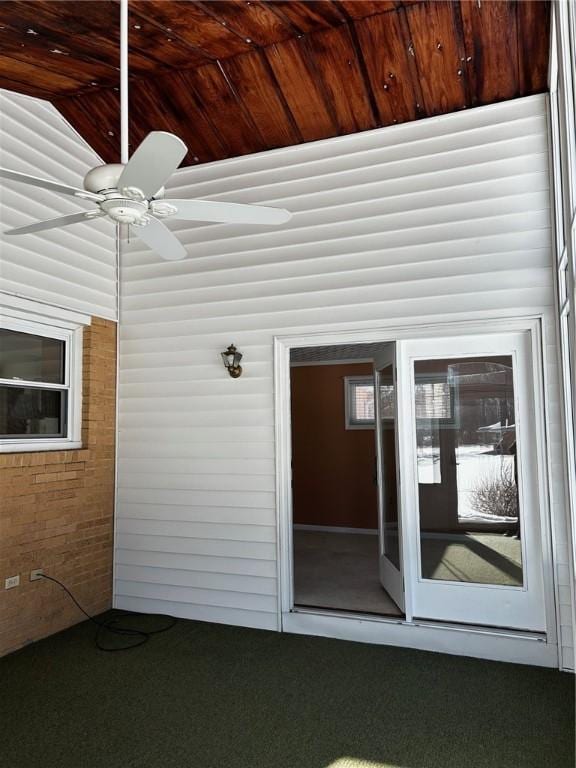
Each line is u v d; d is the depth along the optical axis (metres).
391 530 4.29
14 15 2.96
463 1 3.10
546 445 3.43
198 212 2.39
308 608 4.06
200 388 4.39
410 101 3.74
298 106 3.90
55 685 3.17
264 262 4.23
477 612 3.65
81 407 4.36
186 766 2.42
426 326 3.76
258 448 4.18
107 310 4.57
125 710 2.89
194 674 3.31
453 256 3.72
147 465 4.51
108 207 2.15
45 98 4.00
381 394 4.47
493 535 3.65
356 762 2.44
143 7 2.97
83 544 4.24
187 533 4.34
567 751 2.51
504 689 3.08
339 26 3.35
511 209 3.60
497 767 2.40
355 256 3.97
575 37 2.18
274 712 2.87
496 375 3.70
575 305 2.32
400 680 3.21
